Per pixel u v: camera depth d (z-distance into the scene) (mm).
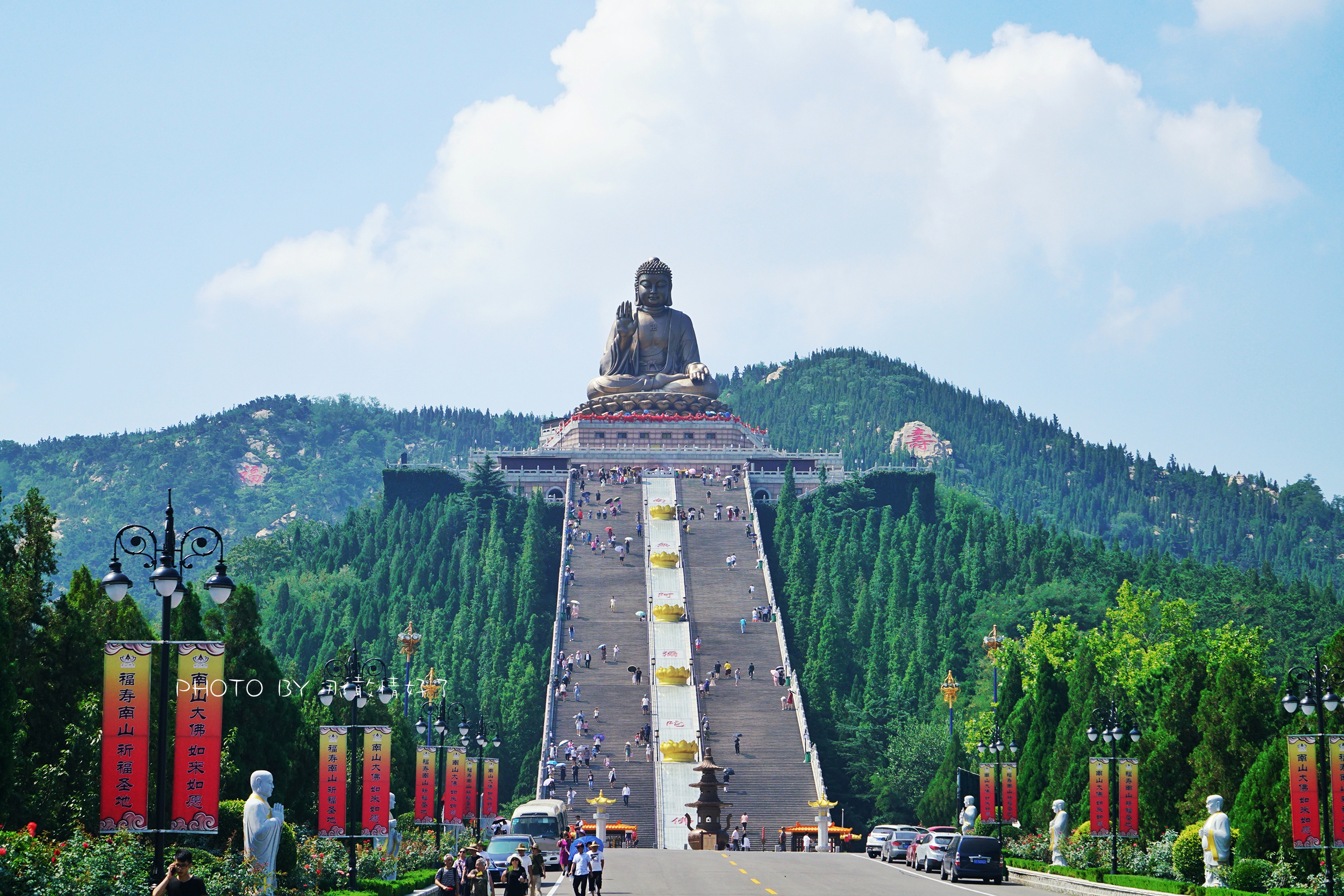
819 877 72250
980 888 66125
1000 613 165625
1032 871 73562
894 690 152625
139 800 39156
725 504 188250
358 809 64625
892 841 89812
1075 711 91125
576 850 57625
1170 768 74188
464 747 86188
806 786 125000
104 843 39344
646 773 125312
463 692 149125
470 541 186875
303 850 52969
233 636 67188
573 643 149625
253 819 44969
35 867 36031
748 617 156875
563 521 188875
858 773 139875
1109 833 73812
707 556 171750
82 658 54656
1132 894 60875
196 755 39969
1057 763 90625
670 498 189750
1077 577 179625
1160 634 134250
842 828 117250
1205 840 60656
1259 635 139125
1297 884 57906
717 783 113938
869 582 178500
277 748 65750
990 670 153875
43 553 56562
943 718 148375
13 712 43750
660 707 136250
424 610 173625
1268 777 62031
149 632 60562
